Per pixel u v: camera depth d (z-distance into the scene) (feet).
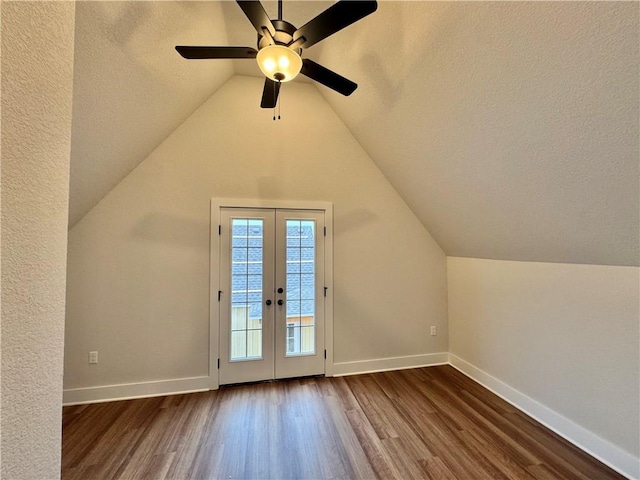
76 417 7.77
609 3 3.48
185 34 6.64
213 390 9.32
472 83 5.62
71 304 8.50
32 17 1.60
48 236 1.74
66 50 1.89
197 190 9.50
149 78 6.69
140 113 7.30
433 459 6.27
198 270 9.45
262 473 5.92
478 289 10.05
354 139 10.84
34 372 1.63
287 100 10.30
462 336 10.82
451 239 10.55
